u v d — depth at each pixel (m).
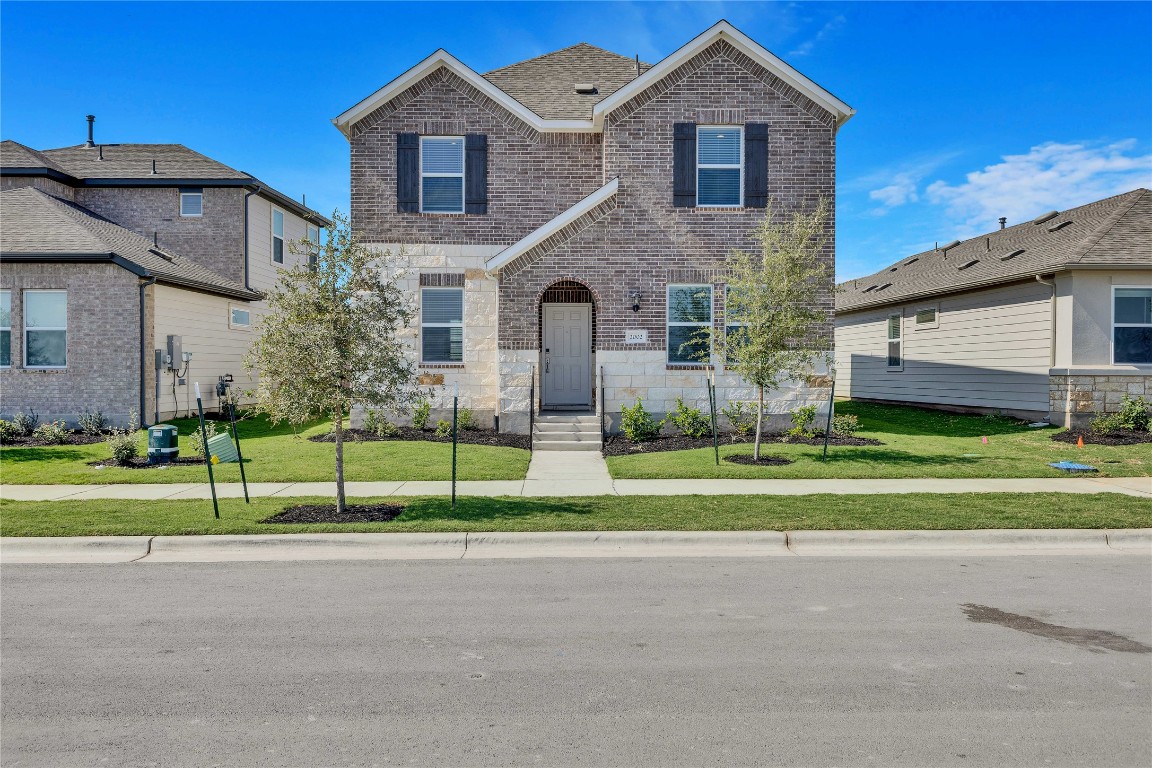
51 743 4.02
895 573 7.39
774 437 15.94
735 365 13.53
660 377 16.58
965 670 4.96
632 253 16.58
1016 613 6.14
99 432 17.11
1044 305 17.11
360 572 7.52
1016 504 9.88
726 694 4.61
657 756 3.85
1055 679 4.82
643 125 16.67
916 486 11.27
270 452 14.58
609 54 21.72
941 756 3.85
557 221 16.34
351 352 9.27
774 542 8.61
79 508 9.83
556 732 4.12
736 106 16.69
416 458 13.67
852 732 4.11
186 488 11.39
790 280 13.08
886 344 24.06
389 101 17.62
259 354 9.36
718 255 16.64
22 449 15.09
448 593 6.77
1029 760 3.81
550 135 17.86
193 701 4.54
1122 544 8.62
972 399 19.75
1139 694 4.59
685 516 9.32
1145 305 16.38
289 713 4.37
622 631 5.75
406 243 17.58
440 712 4.38
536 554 8.23
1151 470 12.37
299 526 8.80
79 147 26.31
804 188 16.72
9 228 18.27
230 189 23.86
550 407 18.28
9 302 17.56
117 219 23.80
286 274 9.48
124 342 17.59
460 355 17.70
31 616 6.14
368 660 5.18
